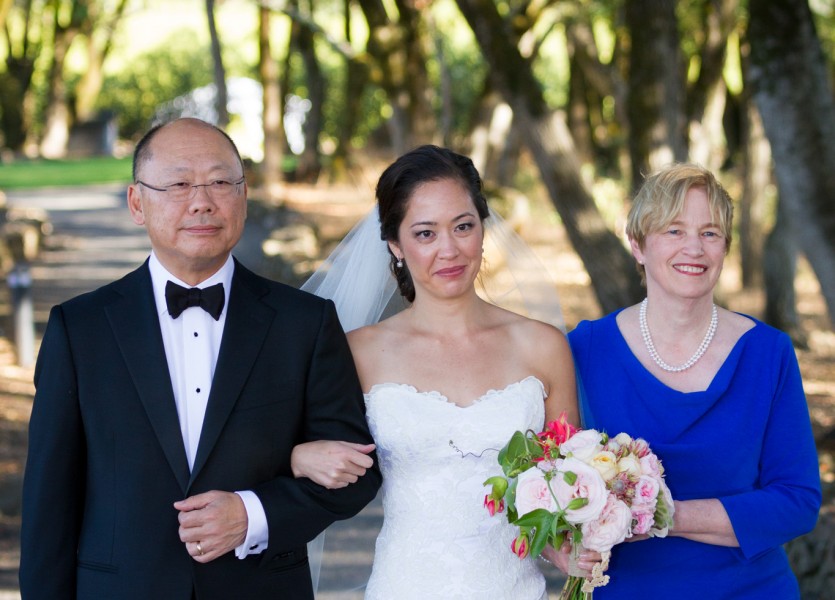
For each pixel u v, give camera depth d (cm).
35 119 5653
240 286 360
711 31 1678
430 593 371
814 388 1239
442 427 374
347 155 3122
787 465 363
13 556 680
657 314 377
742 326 376
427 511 375
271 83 2880
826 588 516
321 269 450
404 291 412
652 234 365
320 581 453
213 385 343
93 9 5000
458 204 371
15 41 5091
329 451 346
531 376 388
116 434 338
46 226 2369
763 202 1641
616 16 1919
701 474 362
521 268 448
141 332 346
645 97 1055
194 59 6519
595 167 2716
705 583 359
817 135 786
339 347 367
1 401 1091
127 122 6519
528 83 1010
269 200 2445
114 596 334
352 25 2611
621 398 378
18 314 1277
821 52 788
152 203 341
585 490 330
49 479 336
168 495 337
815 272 814
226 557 342
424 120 1738
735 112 1917
